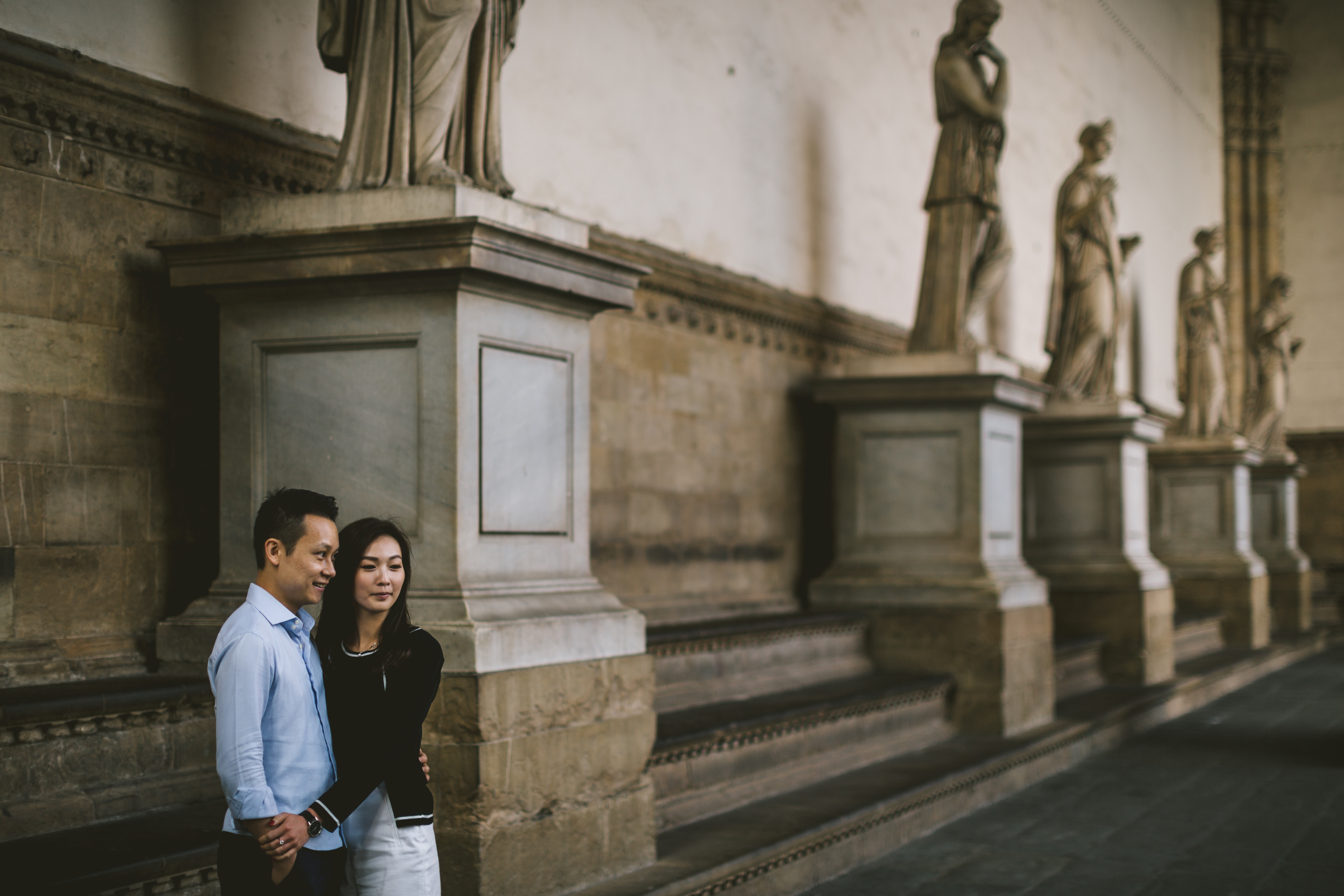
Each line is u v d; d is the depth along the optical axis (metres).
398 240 4.11
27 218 4.21
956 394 8.16
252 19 5.11
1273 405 17.81
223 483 4.50
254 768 2.55
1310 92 22.39
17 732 3.69
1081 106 16.02
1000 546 8.51
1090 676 10.87
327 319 4.35
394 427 4.26
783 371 9.02
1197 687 11.58
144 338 4.59
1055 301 11.55
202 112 4.77
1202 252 15.68
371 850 2.77
